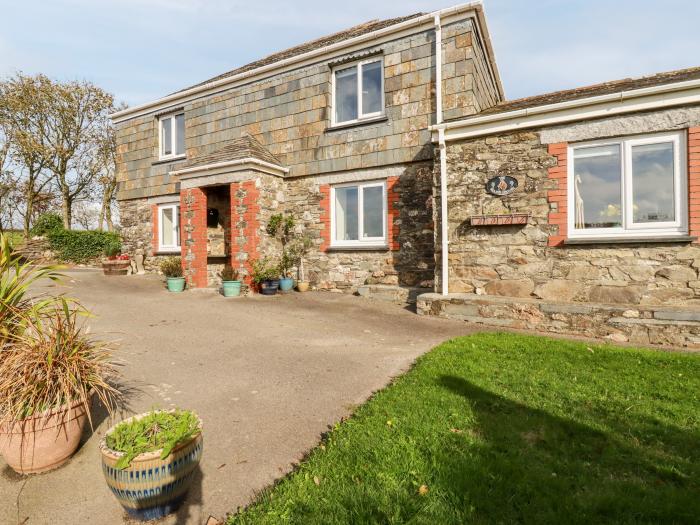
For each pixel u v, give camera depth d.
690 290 5.45
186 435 2.05
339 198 9.54
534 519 1.94
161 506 2.00
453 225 7.04
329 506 2.05
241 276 9.09
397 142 8.57
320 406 3.31
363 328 6.09
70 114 20.23
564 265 6.20
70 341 2.62
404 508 2.03
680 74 6.36
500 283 6.66
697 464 2.36
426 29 8.19
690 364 4.19
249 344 5.13
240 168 9.09
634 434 2.73
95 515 2.11
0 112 19.31
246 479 2.37
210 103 11.25
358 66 9.20
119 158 13.30
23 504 2.19
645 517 1.94
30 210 21.75
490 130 6.64
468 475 2.27
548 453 2.50
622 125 5.81
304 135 9.75
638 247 5.75
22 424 2.29
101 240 17.64
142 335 5.48
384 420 2.96
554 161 6.26
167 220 12.54
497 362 4.29
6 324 2.65
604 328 5.57
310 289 9.62
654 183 5.75
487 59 9.32
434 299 6.89
